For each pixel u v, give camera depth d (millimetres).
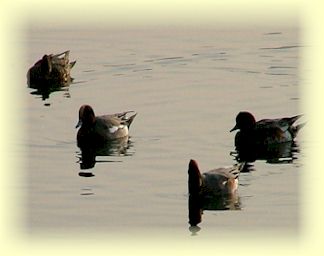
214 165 32656
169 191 30266
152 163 32750
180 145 34531
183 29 49406
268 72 43000
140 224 27875
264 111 38250
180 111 38219
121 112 38344
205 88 41062
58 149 34406
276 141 35406
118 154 33938
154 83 41906
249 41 47438
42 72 43219
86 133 35688
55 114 38250
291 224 27891
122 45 47156
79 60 45281
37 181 31172
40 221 28156
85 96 40656
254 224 27922
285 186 30766
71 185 30781
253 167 32750
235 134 35844
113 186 30672
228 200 29906
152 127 36562
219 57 45188
